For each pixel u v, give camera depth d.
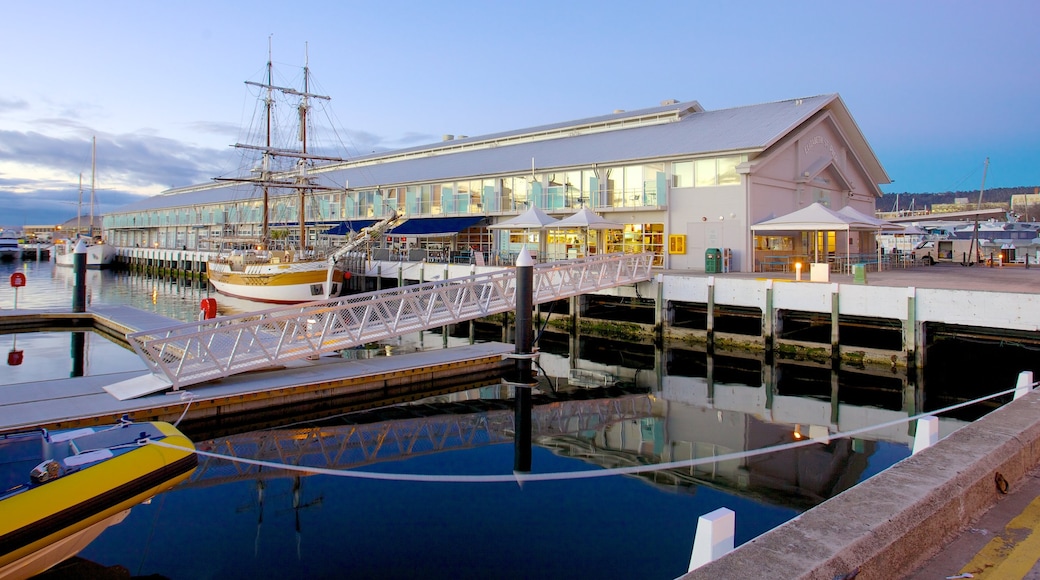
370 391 17.84
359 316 23.02
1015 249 43.62
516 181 41.38
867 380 20.50
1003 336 19.31
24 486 7.91
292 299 39.88
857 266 23.11
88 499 8.15
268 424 15.71
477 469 12.41
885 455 12.99
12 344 27.19
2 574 7.52
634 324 27.42
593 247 37.34
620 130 44.81
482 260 37.81
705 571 3.35
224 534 9.48
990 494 4.95
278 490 11.31
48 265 95.06
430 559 8.59
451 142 58.59
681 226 33.91
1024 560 4.05
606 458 13.05
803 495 10.81
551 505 10.52
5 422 12.95
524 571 8.23
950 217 48.31
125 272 79.69
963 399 18.02
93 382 16.52
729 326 27.73
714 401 18.20
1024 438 5.69
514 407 17.52
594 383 20.64
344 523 9.85
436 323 20.55
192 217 77.69
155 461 9.13
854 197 42.75
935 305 19.55
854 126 40.00
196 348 17.89
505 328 33.06
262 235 50.44
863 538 3.73
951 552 4.20
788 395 18.84
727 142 32.81
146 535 9.45
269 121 48.84
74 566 8.51
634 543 9.03
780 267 33.81
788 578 3.26
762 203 32.69
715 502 10.55
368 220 51.00
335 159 47.56
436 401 18.14
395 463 12.80
